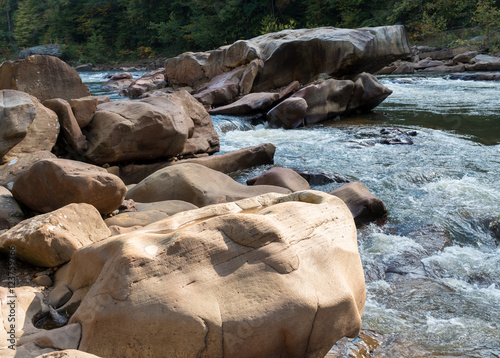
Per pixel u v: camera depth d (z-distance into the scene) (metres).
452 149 8.92
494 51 26.19
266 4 43.69
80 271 3.08
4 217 4.49
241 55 15.66
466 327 3.55
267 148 8.40
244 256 2.85
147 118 7.07
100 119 7.08
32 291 3.13
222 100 14.29
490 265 4.62
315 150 9.34
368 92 13.16
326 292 2.90
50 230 3.52
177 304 2.55
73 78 8.39
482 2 28.83
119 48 55.16
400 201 6.33
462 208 5.92
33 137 6.38
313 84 13.18
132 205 5.05
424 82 20.06
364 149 9.18
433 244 5.04
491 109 13.15
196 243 2.80
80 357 2.22
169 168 6.05
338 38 14.16
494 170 7.49
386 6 39.16
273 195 3.83
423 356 3.20
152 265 2.67
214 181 6.15
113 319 2.53
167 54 49.59
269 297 2.72
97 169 5.00
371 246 5.01
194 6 48.09
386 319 3.67
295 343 2.73
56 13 59.12
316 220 3.29
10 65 7.87
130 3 53.03
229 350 2.59
